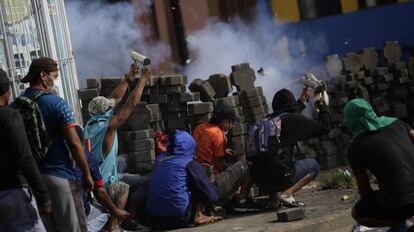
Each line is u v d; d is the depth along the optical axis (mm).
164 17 23750
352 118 10133
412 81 20406
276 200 14117
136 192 13438
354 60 19562
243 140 15648
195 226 13422
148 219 13461
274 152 13805
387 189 9883
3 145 9000
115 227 12398
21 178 9125
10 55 14102
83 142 10898
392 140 9992
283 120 13883
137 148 14758
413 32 25844
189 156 13461
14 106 10078
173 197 13156
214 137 14414
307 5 27234
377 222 10266
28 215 9125
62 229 10242
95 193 12062
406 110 20156
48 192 9953
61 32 15008
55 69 10406
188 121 15727
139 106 14820
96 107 13031
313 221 12852
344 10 26828
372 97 19797
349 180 15789
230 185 14102
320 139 18500
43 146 10031
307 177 14312
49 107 10078
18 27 14289
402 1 25938
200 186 13258
